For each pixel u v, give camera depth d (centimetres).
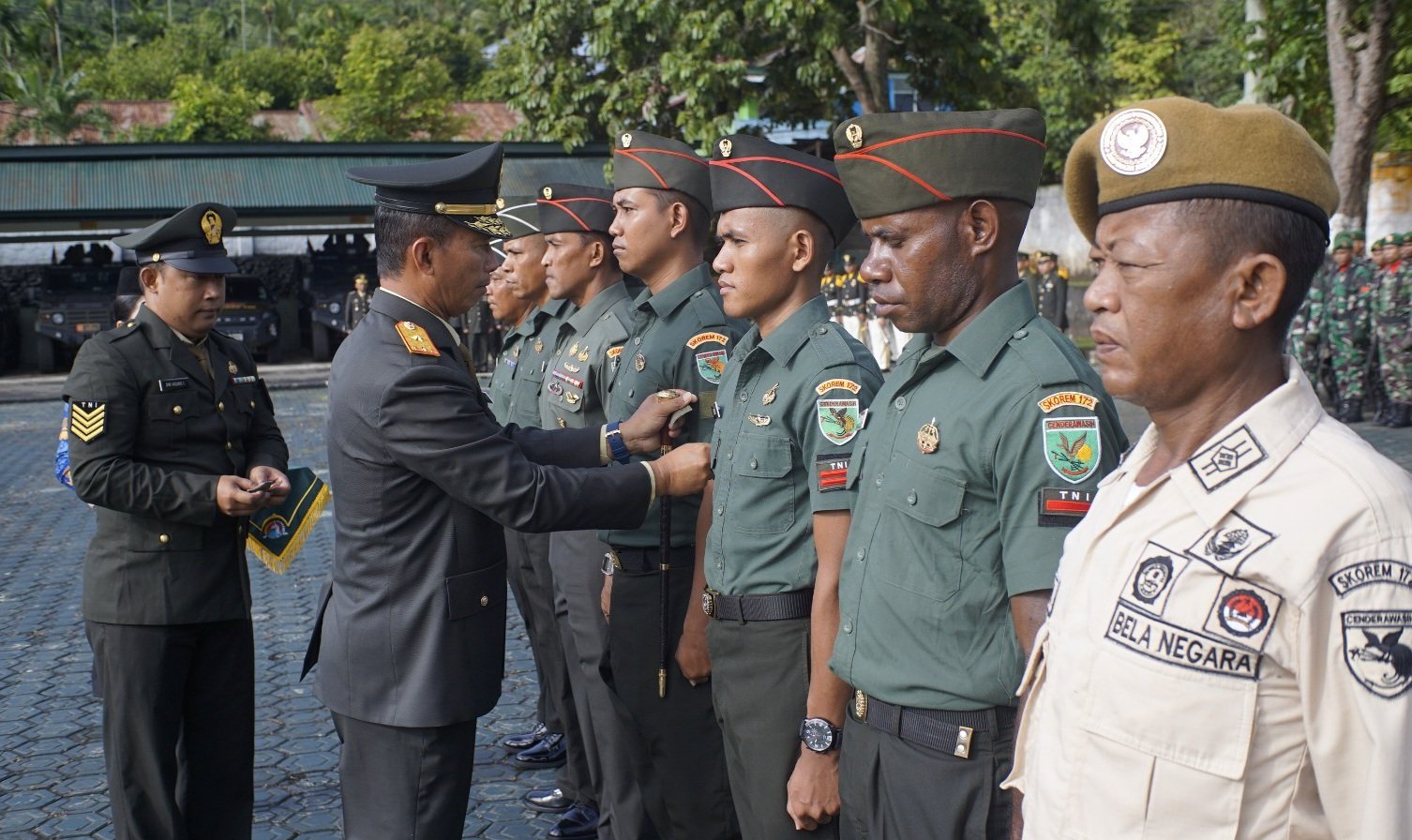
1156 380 143
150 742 348
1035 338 213
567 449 301
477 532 283
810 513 272
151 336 360
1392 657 124
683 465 291
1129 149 141
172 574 348
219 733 367
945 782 210
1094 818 140
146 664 346
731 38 1488
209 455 364
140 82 4991
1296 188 136
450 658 277
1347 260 1252
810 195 282
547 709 473
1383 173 1628
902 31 1542
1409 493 130
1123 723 138
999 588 210
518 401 501
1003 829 207
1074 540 154
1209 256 138
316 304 2366
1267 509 133
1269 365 143
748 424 280
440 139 3941
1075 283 2398
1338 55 1142
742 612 278
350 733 282
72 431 343
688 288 357
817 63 1520
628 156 360
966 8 1572
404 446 269
